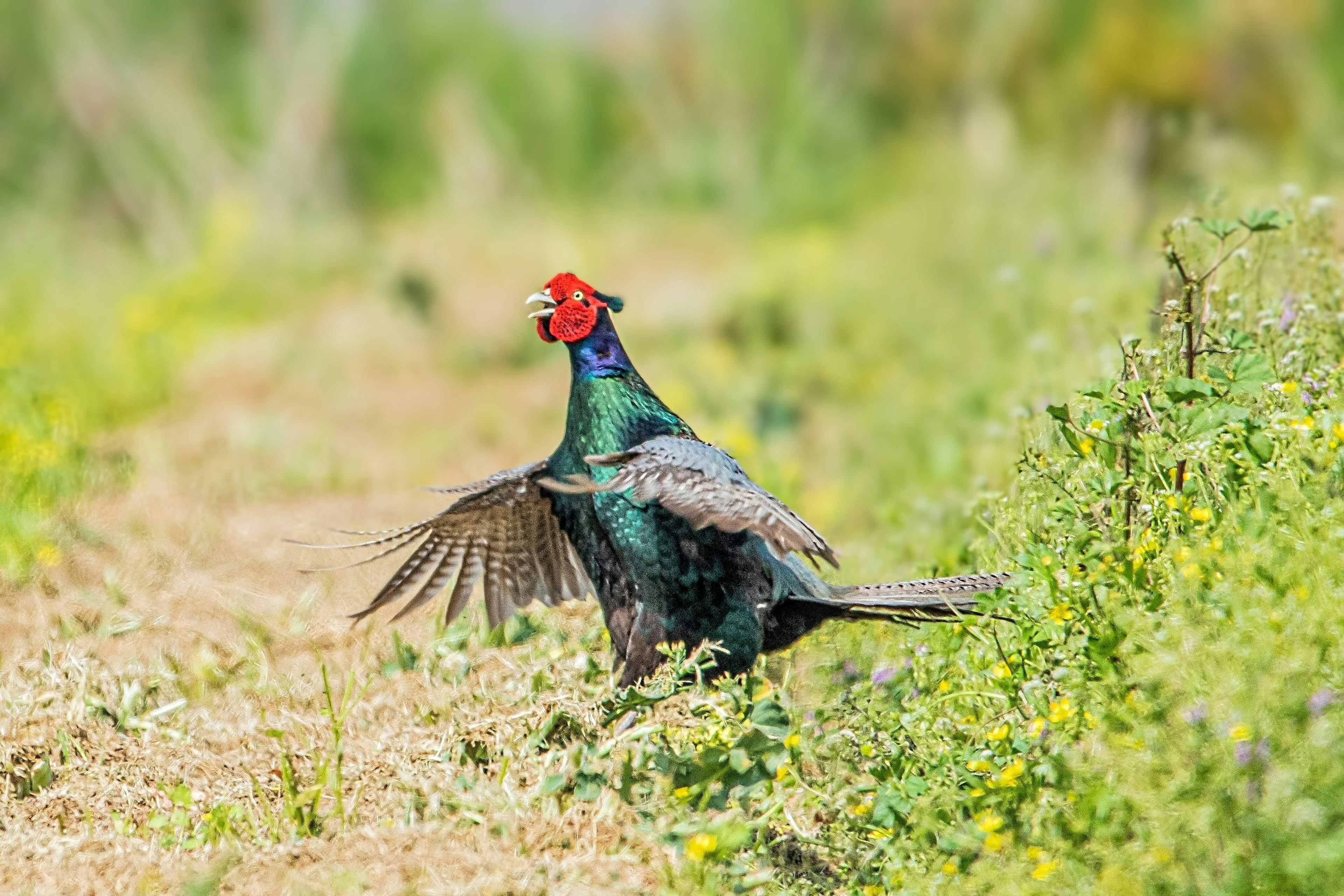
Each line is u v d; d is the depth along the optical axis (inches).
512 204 1497.3
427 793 309.4
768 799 296.5
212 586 449.7
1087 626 295.3
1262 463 321.7
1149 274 650.8
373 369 856.9
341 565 475.5
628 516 331.0
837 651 360.2
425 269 1072.2
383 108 1614.2
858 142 1393.9
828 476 616.7
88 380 799.1
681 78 1536.7
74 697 358.0
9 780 326.6
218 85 1573.6
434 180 1553.9
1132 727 269.6
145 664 388.2
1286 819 230.5
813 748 304.3
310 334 930.7
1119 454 345.1
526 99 1561.3
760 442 675.4
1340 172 849.5
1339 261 453.7
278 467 636.7
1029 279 726.5
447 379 832.9
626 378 342.3
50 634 412.5
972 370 663.8
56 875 288.4
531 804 303.7
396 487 613.6
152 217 1505.9
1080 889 244.1
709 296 930.1
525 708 334.3
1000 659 314.7
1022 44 1264.8
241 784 323.3
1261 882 230.8
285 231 1253.1
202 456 655.1
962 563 414.6
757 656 344.8
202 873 283.6
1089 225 855.1
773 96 1454.2
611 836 295.0
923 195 1031.0
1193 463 334.3
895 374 732.0
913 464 585.3
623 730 323.6
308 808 307.1
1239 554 289.0
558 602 370.0
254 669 381.1
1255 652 251.3
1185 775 242.8
